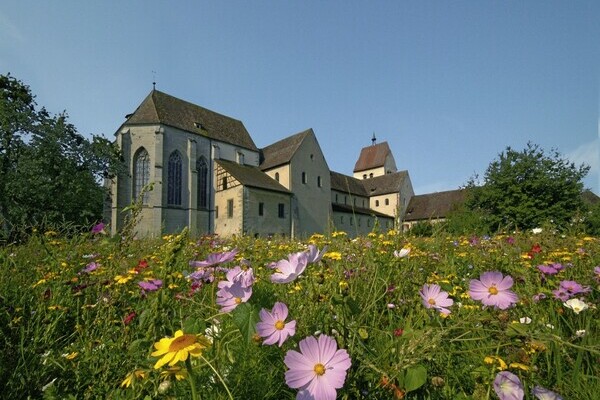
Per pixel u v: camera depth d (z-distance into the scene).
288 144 45.56
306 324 1.44
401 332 1.50
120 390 1.44
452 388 1.40
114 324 1.87
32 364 1.77
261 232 36.19
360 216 50.19
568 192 19.94
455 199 53.25
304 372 0.99
